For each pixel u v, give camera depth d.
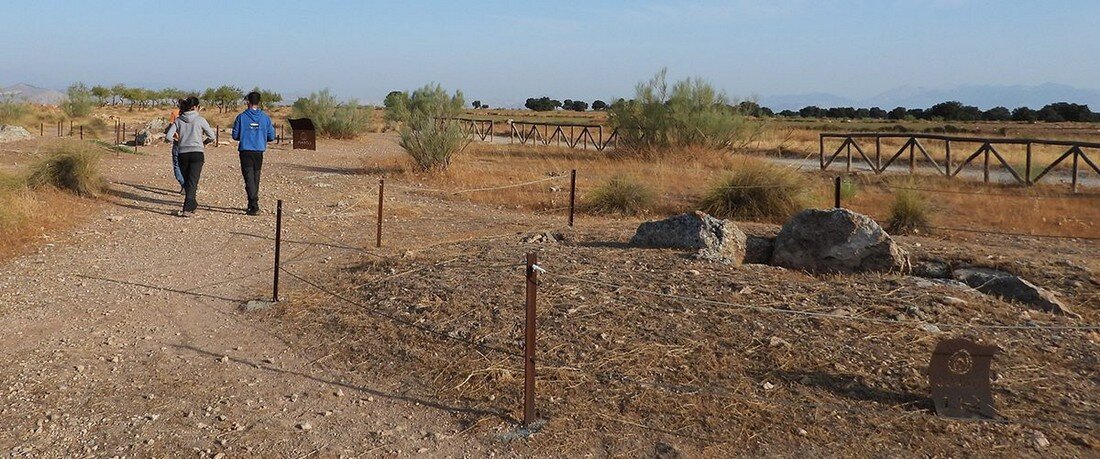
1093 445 4.13
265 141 11.75
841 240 7.98
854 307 6.19
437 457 4.23
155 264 8.59
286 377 5.40
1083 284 7.29
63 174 12.53
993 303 6.43
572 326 5.85
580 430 4.43
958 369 4.55
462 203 13.73
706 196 13.09
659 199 13.97
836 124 58.19
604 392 4.85
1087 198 14.55
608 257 7.88
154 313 6.84
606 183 13.73
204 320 6.67
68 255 8.84
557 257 7.91
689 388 4.87
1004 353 5.34
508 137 38.22
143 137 25.45
